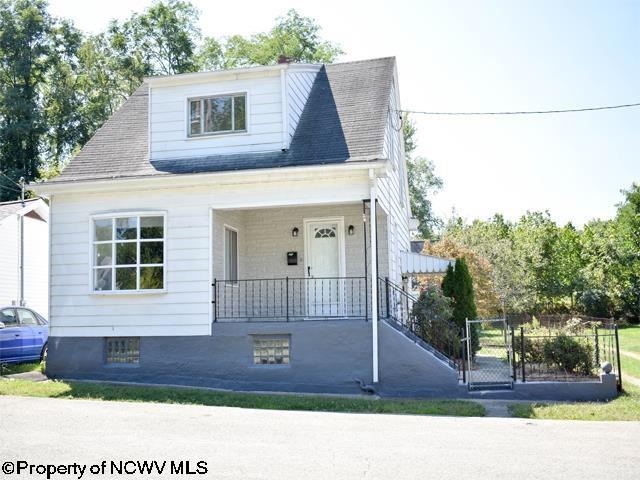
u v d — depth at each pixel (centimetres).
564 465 709
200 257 1400
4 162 4056
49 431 861
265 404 1134
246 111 1500
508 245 3716
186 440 818
